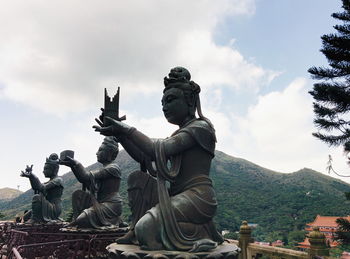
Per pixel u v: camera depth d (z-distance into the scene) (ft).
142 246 13.52
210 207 15.05
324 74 41.57
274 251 27.53
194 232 14.29
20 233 30.30
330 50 40.65
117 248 14.10
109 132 16.03
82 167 34.50
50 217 47.65
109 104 16.80
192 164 15.98
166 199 14.53
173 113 17.34
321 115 42.39
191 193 15.16
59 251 25.59
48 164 50.21
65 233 31.40
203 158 16.20
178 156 15.99
